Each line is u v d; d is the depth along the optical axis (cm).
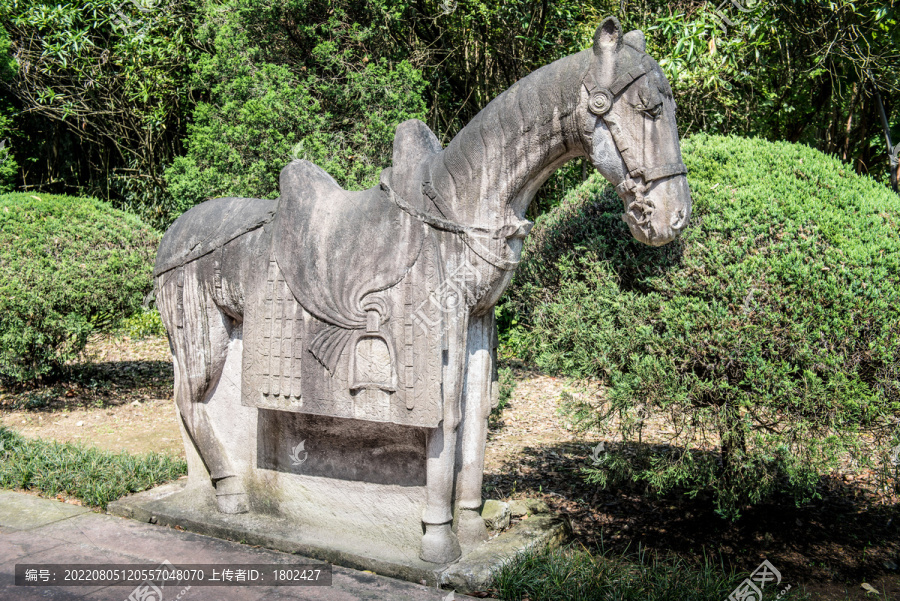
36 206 602
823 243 280
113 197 1109
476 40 827
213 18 746
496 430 559
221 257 308
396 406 267
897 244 278
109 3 848
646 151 248
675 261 294
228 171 662
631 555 329
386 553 287
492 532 309
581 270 314
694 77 631
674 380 281
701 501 404
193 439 331
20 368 584
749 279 277
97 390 648
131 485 367
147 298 366
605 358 293
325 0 703
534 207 853
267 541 303
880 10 641
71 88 985
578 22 829
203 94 935
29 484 379
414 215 266
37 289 556
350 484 302
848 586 322
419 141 280
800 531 372
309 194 291
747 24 654
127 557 291
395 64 746
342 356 275
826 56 717
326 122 670
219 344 321
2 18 893
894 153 700
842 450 269
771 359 273
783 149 329
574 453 496
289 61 715
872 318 266
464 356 274
